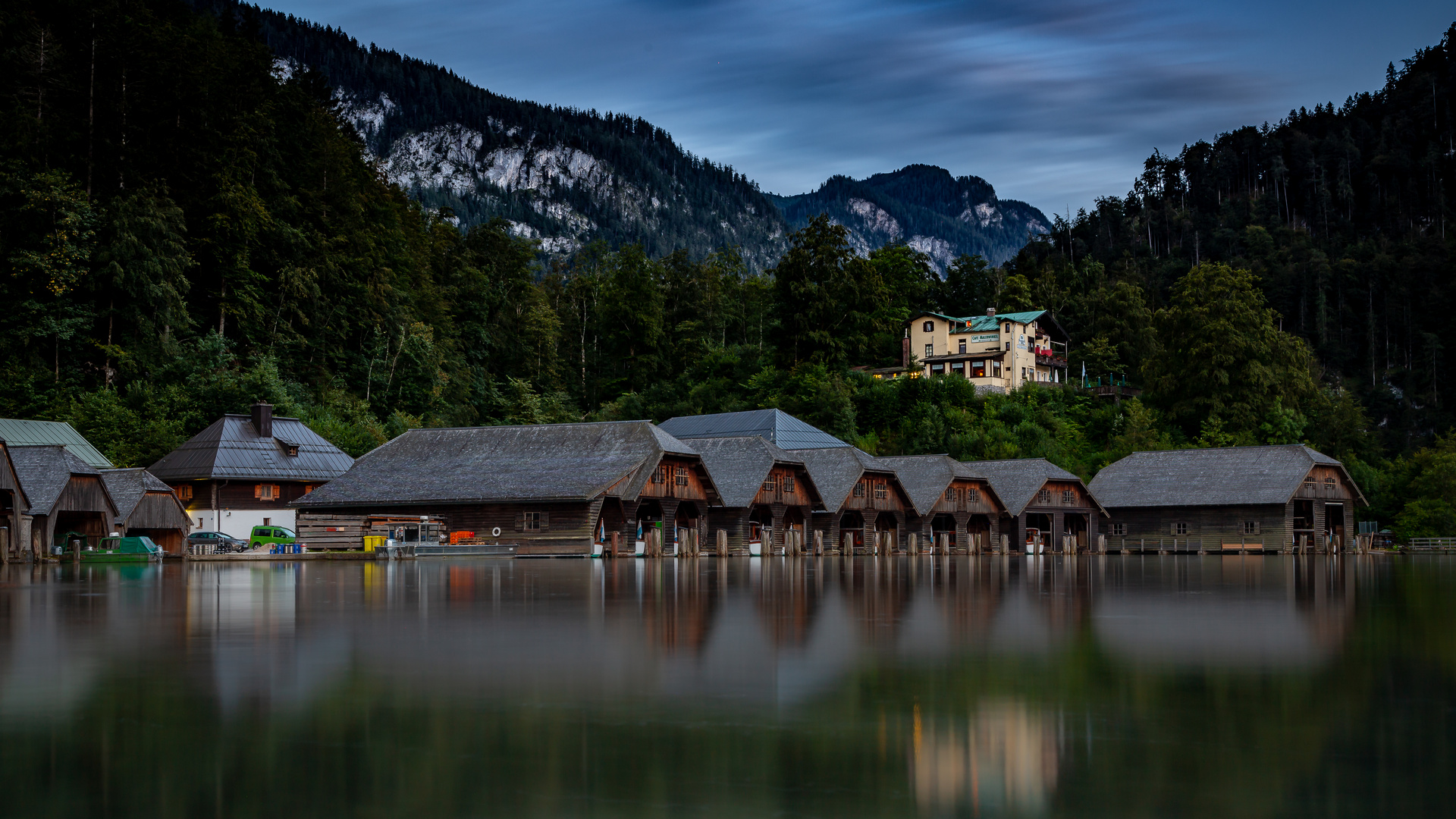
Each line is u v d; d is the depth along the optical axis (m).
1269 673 16.20
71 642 19.47
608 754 11.41
